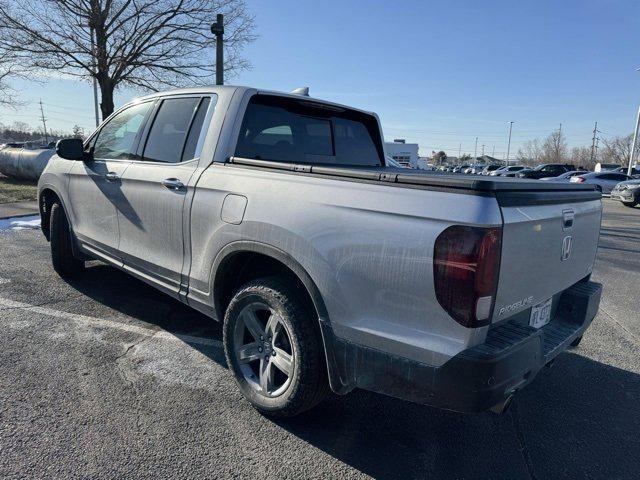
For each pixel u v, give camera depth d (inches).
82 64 759.1
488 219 76.3
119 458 95.8
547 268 97.3
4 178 710.5
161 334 156.3
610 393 133.0
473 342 78.9
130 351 142.9
